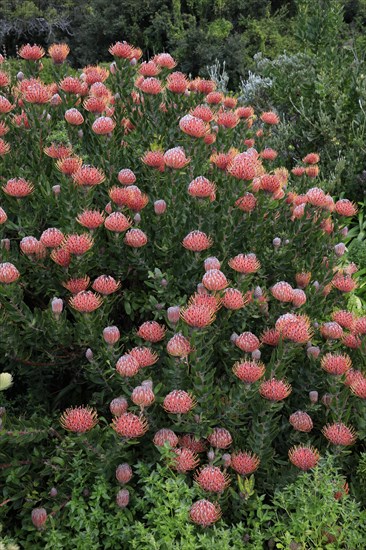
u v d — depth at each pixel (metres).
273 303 2.88
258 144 4.21
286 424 2.60
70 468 2.33
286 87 6.24
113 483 2.36
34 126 3.08
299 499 2.21
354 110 5.89
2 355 2.70
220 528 2.18
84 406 2.89
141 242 2.64
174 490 2.14
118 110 3.52
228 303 2.39
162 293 2.68
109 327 2.37
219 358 2.75
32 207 2.92
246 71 11.49
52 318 2.41
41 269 2.64
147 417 2.34
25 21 15.58
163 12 12.91
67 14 16.20
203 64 11.70
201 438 2.41
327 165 5.76
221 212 2.83
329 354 2.49
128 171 2.86
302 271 3.12
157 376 2.55
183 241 2.60
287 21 13.30
